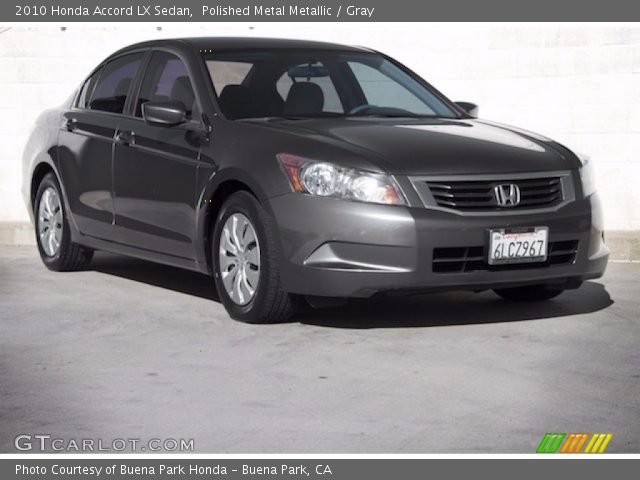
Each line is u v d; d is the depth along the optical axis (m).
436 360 5.18
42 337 5.72
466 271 5.62
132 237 6.82
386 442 3.99
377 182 5.50
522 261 5.71
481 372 4.96
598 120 9.02
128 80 7.12
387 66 7.04
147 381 4.83
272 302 5.82
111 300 6.72
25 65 9.88
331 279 5.52
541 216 5.75
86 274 7.66
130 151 6.77
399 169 5.55
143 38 9.80
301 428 4.15
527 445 3.95
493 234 5.60
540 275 5.80
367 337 5.65
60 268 7.73
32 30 9.85
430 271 5.51
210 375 4.93
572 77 9.05
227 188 6.11
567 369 5.01
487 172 5.68
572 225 5.87
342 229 5.49
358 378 4.86
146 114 6.36
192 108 6.43
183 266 6.43
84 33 9.84
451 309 6.36
